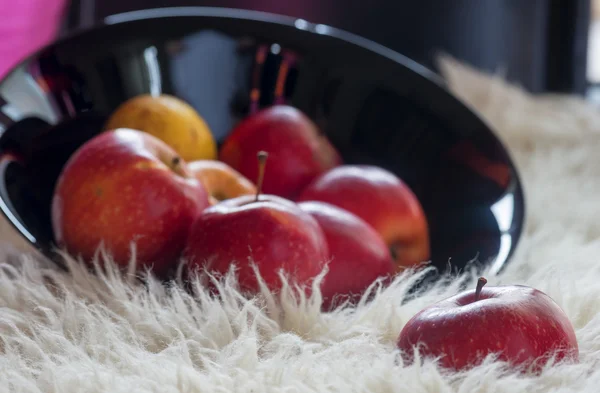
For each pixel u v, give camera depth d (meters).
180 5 1.49
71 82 0.86
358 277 0.72
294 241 0.68
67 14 1.31
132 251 0.71
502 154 0.84
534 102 1.44
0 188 0.74
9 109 0.81
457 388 0.60
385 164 0.88
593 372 0.62
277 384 0.61
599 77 2.12
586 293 0.69
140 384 0.61
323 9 1.63
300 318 0.66
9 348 0.64
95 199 0.71
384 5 1.67
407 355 0.62
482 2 1.75
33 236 0.73
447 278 0.73
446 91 0.89
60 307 0.68
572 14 2.03
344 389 0.60
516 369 0.60
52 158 0.81
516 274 0.75
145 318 0.66
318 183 0.80
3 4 1.16
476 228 0.81
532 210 0.93
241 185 0.79
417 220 0.79
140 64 0.89
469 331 0.61
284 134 0.84
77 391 0.61
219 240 0.68
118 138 0.73
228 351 0.63
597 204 0.95
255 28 0.93
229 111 0.91
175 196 0.72
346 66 0.91
